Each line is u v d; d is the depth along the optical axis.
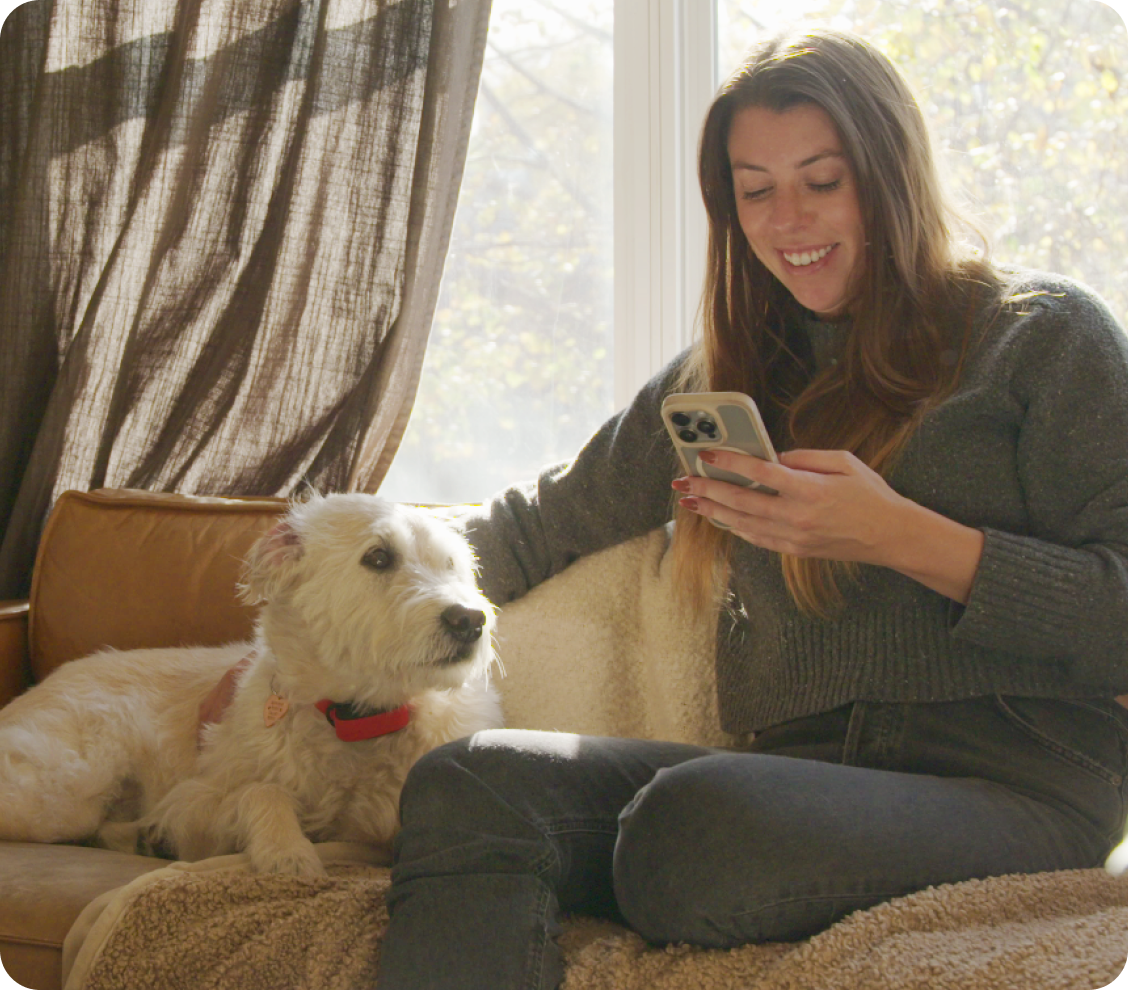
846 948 0.96
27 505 2.33
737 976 0.98
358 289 2.32
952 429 1.24
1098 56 2.06
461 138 2.31
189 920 1.18
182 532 2.06
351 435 2.31
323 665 1.54
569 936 1.13
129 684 1.81
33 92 2.47
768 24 2.35
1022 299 1.28
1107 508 1.17
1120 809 1.18
